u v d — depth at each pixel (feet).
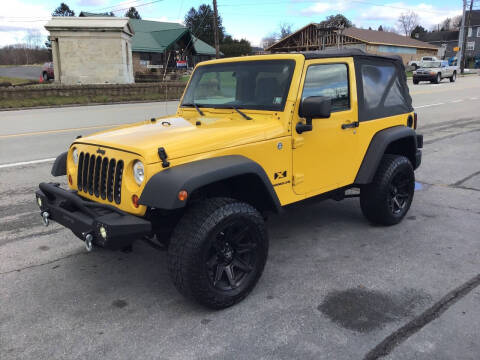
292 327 9.42
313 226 15.52
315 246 13.75
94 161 10.58
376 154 13.98
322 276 11.73
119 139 10.30
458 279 11.40
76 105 70.23
